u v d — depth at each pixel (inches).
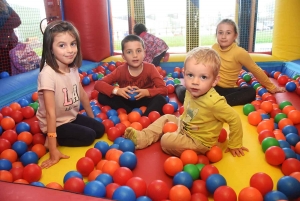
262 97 135.3
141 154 89.5
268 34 230.7
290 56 200.5
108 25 234.4
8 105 131.8
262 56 207.3
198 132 83.4
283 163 75.5
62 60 90.3
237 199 63.9
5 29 178.2
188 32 239.8
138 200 60.8
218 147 84.5
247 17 228.5
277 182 66.6
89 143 96.1
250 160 82.7
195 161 78.3
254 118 106.0
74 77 98.8
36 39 201.5
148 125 107.0
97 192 61.7
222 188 61.1
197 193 64.0
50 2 212.8
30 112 123.6
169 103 124.3
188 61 76.7
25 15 198.1
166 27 245.0
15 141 96.7
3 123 109.0
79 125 97.1
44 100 88.7
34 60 186.5
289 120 101.0
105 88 126.6
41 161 88.5
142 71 128.0
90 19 218.5
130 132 90.8
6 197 46.9
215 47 139.9
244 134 99.6
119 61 223.9
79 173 72.6
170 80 165.2
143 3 239.5
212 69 75.6
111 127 101.1
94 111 120.3
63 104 94.7
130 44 120.1
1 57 179.5
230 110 79.4
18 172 74.5
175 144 83.4
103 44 229.0
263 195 63.9
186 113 85.8
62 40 88.0
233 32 131.8
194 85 76.6
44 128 96.4
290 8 195.5
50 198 46.3
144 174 78.4
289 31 197.9
